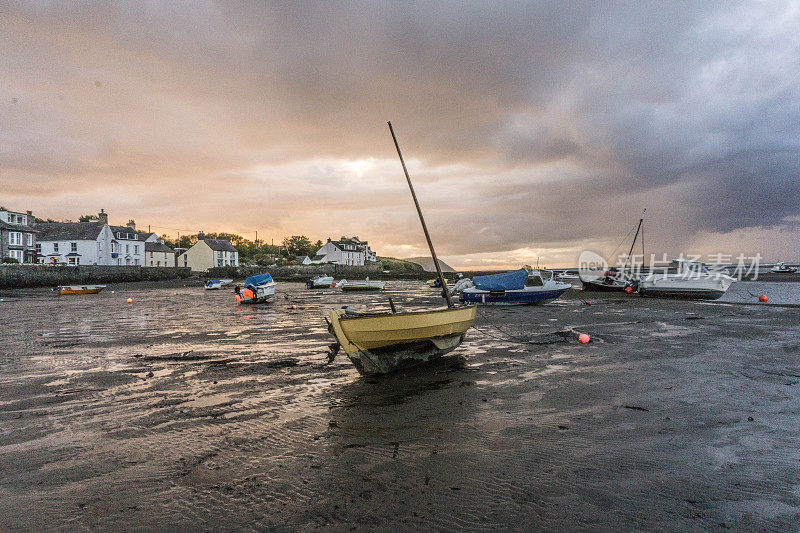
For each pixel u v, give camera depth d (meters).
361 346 8.98
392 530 3.79
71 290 40.12
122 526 3.91
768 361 10.41
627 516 3.97
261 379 9.06
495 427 6.25
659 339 13.59
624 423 6.37
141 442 5.79
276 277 88.75
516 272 24.19
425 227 13.26
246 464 5.11
